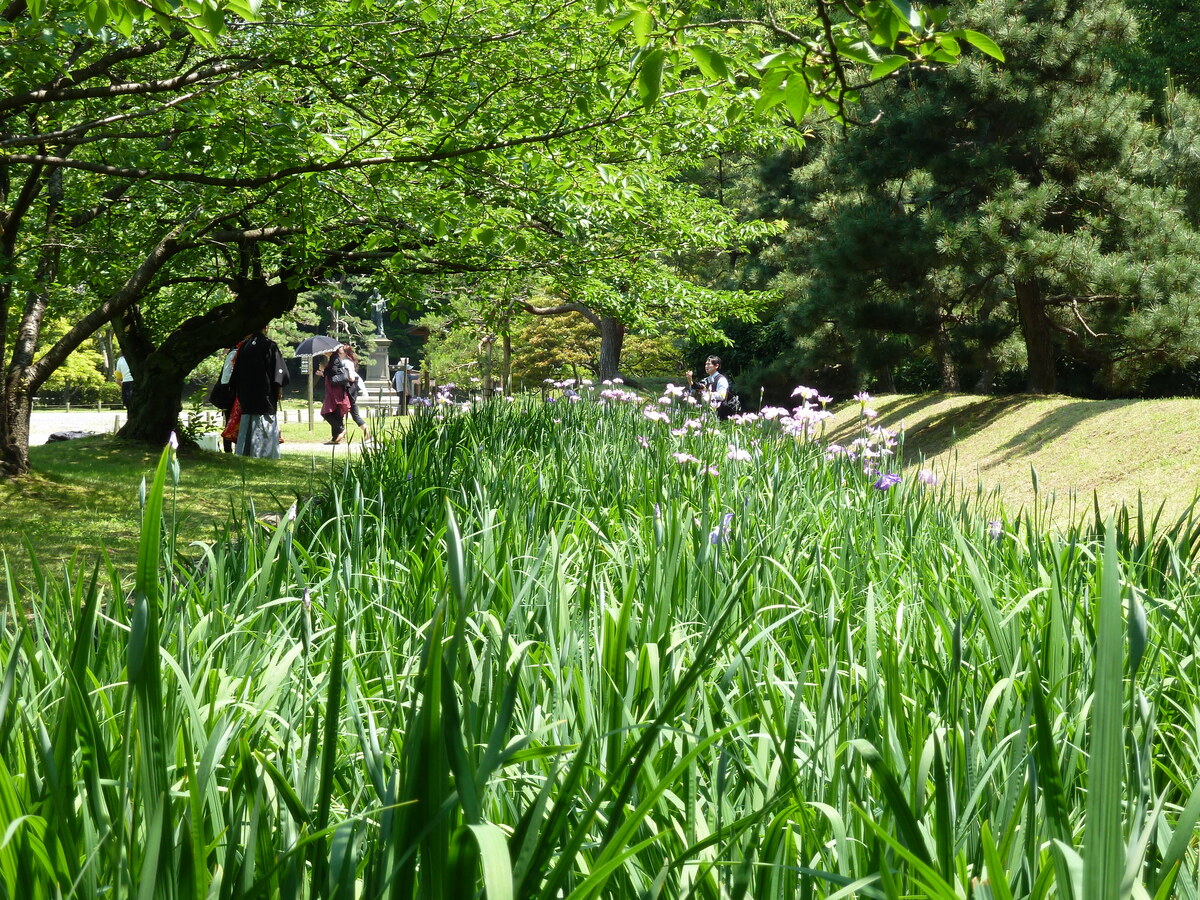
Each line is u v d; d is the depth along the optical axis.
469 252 10.67
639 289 13.38
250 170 8.91
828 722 2.12
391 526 4.21
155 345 17.45
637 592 3.13
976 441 15.41
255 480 12.52
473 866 1.23
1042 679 2.35
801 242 22.75
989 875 1.24
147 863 1.22
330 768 1.39
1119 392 17.41
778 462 5.27
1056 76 15.44
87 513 9.33
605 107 8.19
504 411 10.76
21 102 6.73
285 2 6.84
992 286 16.80
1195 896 1.51
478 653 2.63
